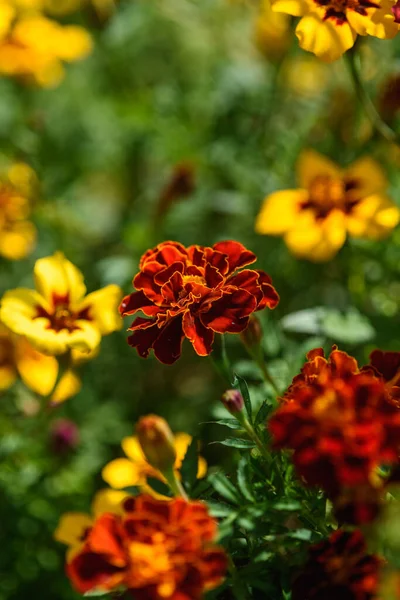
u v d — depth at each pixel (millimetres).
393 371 539
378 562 499
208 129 958
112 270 799
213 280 541
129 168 1061
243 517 512
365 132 806
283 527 512
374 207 696
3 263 974
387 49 849
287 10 611
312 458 489
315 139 855
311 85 939
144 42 1056
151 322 542
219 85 945
